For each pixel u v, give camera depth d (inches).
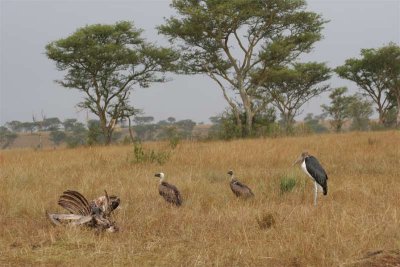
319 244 367.6
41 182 680.4
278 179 680.4
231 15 1731.1
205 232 417.1
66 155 1093.1
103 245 384.5
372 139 1188.5
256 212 487.2
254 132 1804.9
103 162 913.5
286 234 398.3
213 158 921.5
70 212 464.8
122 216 483.8
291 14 1843.0
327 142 1173.1
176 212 497.7
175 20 1867.6
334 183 661.9
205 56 1918.1
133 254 366.0
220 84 1910.7
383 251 354.0
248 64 1883.6
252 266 336.5
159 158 901.2
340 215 455.8
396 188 601.0
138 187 636.7
